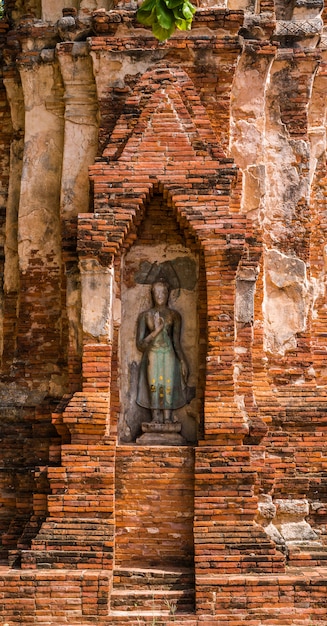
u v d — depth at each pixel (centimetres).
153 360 1403
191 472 1327
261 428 1332
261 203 1496
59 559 1270
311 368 1511
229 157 1414
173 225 1434
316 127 1603
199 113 1403
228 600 1221
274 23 1489
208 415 1319
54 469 1310
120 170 1380
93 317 1359
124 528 1320
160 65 1438
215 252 1352
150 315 1412
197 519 1289
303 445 1445
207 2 1480
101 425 1320
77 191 1480
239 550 1270
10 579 1224
